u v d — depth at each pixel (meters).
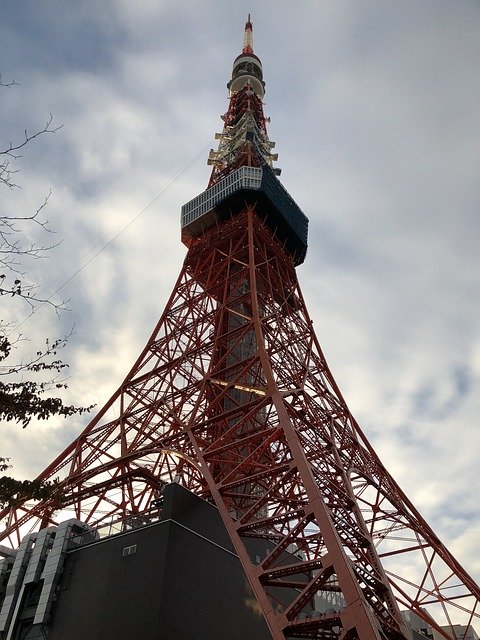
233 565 46.25
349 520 43.31
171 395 62.59
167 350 69.88
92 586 43.97
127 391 66.88
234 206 84.75
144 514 47.16
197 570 42.78
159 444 56.25
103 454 60.75
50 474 60.81
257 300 66.38
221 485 44.47
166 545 41.66
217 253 82.50
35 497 23.81
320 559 33.81
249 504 58.06
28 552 50.66
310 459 49.56
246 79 119.38
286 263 83.19
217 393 63.19
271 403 50.88
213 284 77.12
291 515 38.53
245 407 52.88
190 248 86.50
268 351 62.75
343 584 31.53
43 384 22.52
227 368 60.19
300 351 67.31
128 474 53.94
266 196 82.75
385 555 57.69
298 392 55.22
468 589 53.16
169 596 39.56
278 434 47.00
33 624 44.88
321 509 36.59
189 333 71.50
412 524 58.72
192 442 52.38
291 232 87.75
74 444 63.38
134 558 42.97
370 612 31.28
